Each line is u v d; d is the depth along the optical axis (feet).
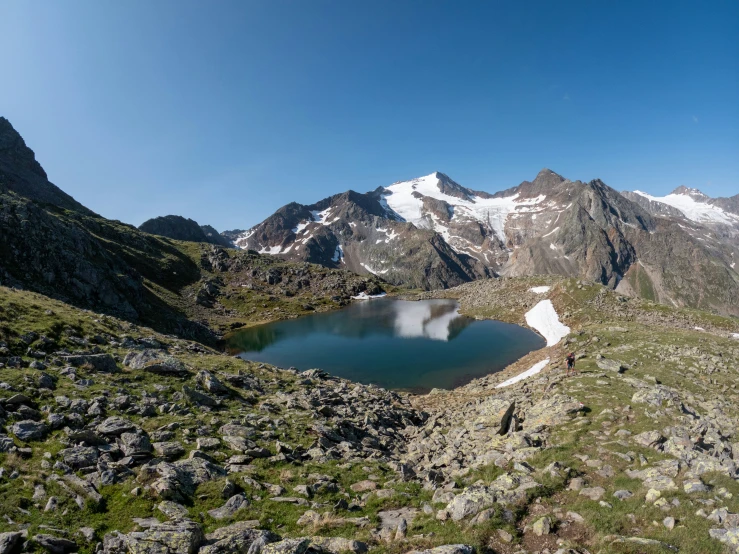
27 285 231.91
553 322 333.83
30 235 265.13
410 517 56.54
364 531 51.26
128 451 67.46
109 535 45.93
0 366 88.79
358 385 179.83
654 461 66.95
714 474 59.93
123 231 602.44
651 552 42.11
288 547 41.39
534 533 48.57
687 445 71.51
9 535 41.93
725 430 87.97
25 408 72.28
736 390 127.65
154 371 113.29
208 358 156.66
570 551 43.70
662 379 132.98
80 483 55.88
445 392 192.24
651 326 236.43
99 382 96.22
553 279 463.01
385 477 75.05
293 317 506.07
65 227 319.27
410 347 320.70
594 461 68.74
